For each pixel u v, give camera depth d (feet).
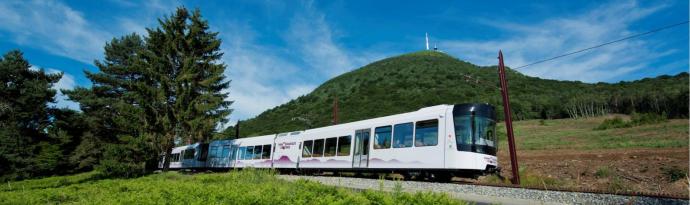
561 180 61.52
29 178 138.21
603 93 328.08
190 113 107.34
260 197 25.63
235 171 56.39
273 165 89.97
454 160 52.39
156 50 123.54
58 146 154.20
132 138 100.78
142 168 105.40
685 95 220.84
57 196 49.73
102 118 156.04
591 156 77.25
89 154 154.71
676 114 222.69
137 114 103.04
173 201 29.66
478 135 54.34
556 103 306.76
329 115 291.79
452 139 53.36
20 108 148.97
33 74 160.97
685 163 59.98
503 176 67.77
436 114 56.08
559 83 426.10
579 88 394.32
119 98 155.53
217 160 114.42
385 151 62.03
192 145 131.85
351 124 70.85
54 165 148.36
